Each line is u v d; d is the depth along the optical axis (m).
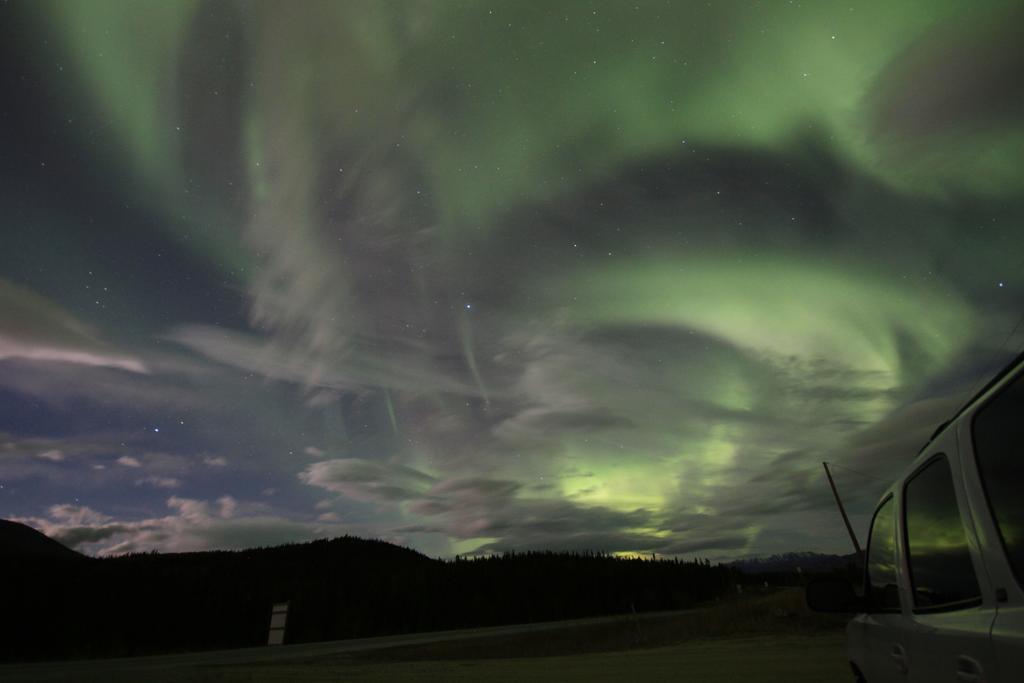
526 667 15.12
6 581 75.25
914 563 2.74
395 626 94.81
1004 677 1.68
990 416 1.88
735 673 11.03
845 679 9.48
